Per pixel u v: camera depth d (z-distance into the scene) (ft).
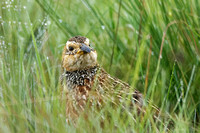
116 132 39.22
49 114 40.11
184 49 50.34
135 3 53.57
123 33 62.90
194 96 48.98
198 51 49.32
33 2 60.23
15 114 39.60
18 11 54.34
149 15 50.98
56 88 48.08
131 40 59.57
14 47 51.26
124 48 56.85
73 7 66.18
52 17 56.34
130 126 40.47
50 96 44.21
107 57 55.88
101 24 57.41
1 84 45.16
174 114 44.78
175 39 50.72
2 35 52.80
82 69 45.11
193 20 50.65
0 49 51.34
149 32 51.08
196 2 51.31
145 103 41.73
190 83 46.39
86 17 64.54
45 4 57.16
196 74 49.34
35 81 48.55
